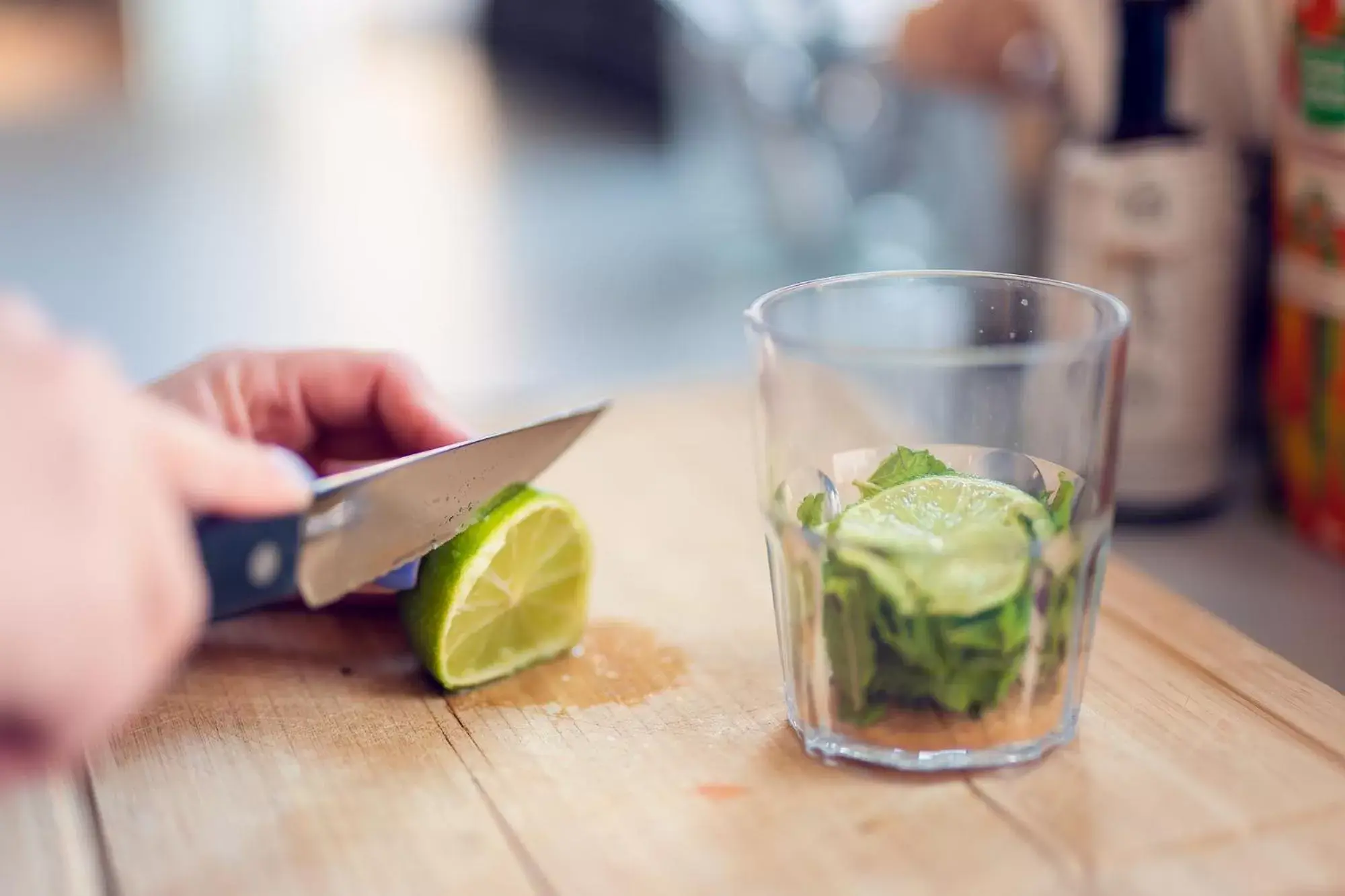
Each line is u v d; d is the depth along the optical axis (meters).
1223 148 0.68
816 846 0.53
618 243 1.46
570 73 2.12
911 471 0.57
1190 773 0.55
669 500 0.71
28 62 2.74
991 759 0.55
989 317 0.58
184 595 0.49
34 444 0.47
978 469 0.57
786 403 0.56
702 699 0.59
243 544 0.54
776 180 1.14
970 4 0.78
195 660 0.62
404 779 0.56
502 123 2.09
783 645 0.57
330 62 2.86
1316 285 0.66
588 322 1.22
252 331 1.26
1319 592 0.67
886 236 1.03
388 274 1.42
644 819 0.54
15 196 1.85
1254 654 0.60
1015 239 0.81
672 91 1.84
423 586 0.59
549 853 0.53
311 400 0.65
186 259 1.52
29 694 0.46
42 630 0.46
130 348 1.23
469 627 0.59
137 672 0.48
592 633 0.63
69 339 0.49
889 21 1.01
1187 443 0.70
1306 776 0.55
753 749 0.57
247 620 0.64
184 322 1.29
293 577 0.55
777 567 0.57
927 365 0.55
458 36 2.90
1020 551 0.54
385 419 0.65
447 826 0.54
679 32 1.52
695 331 1.18
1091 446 0.55
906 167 1.01
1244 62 0.70
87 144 2.22
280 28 2.88
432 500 0.57
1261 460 0.77
